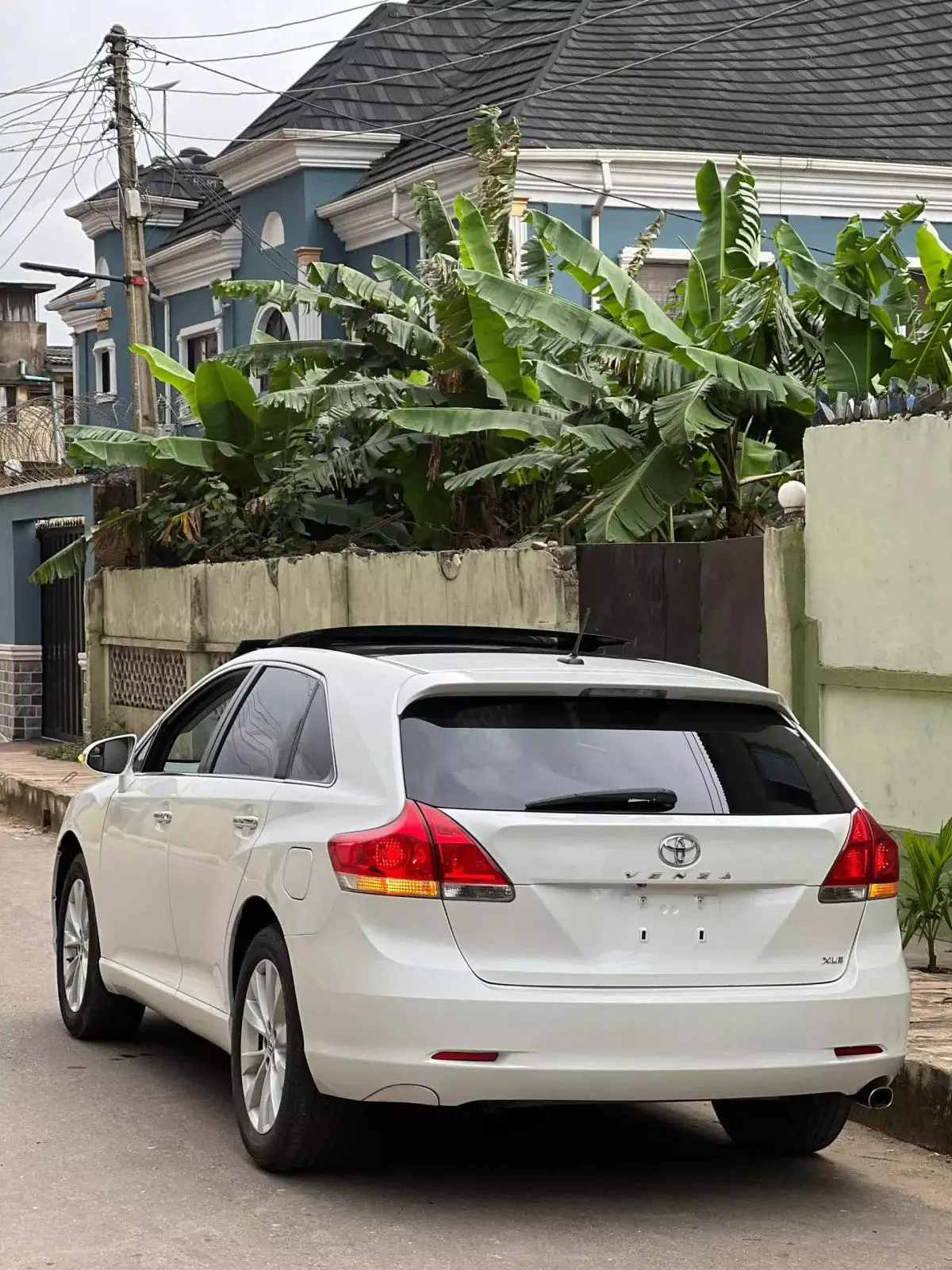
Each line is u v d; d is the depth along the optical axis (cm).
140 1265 488
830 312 1358
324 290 1752
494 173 1669
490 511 1599
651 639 1111
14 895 1234
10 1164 588
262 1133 576
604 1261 500
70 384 4712
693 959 531
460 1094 512
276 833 580
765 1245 521
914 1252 520
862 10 2542
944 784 920
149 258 2952
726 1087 527
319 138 2442
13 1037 795
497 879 518
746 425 1349
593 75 2253
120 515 2011
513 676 561
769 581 1016
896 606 944
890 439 945
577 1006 514
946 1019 736
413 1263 494
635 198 2111
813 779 575
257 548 1822
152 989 692
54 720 2328
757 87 2306
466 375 1565
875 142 2228
